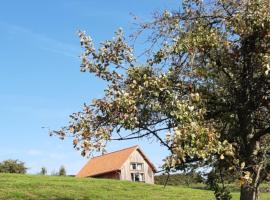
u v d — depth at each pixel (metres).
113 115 10.96
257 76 11.35
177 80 11.52
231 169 10.75
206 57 11.75
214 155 10.67
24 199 28.45
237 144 11.69
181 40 11.49
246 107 11.48
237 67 11.60
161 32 12.12
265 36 11.15
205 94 11.46
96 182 38.28
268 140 12.56
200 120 10.55
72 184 35.44
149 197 33.12
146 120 11.12
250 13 11.20
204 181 11.93
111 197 31.92
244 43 11.46
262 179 11.91
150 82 10.88
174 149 9.67
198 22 11.96
